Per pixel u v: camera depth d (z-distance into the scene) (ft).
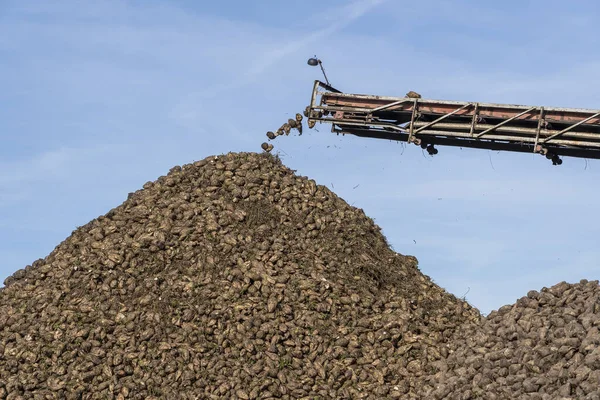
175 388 74.38
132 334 79.51
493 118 99.25
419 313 85.15
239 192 95.30
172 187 97.96
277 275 85.46
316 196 97.96
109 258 87.45
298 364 76.79
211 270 85.76
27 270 92.58
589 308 75.61
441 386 73.20
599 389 65.00
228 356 77.20
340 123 103.71
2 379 76.54
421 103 101.09
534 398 66.69
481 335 78.13
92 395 74.43
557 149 98.99
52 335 79.92
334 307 82.94
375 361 78.13
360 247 92.73
